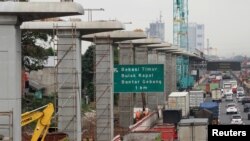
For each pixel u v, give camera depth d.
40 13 63.53
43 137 82.75
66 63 92.06
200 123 108.81
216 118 162.38
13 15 62.97
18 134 63.78
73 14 65.06
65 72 92.06
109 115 112.81
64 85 91.94
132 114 141.00
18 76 64.19
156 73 122.00
